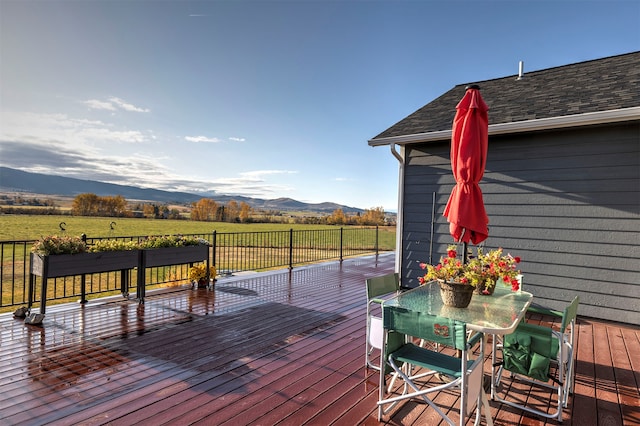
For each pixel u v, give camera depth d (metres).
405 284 6.22
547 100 5.29
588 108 4.53
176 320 4.29
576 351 3.62
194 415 2.27
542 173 5.10
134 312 4.57
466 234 2.96
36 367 2.95
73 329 3.89
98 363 3.04
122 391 2.57
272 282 6.69
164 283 6.44
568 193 4.91
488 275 2.59
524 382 2.90
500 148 5.43
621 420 2.36
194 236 6.20
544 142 5.09
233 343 3.58
